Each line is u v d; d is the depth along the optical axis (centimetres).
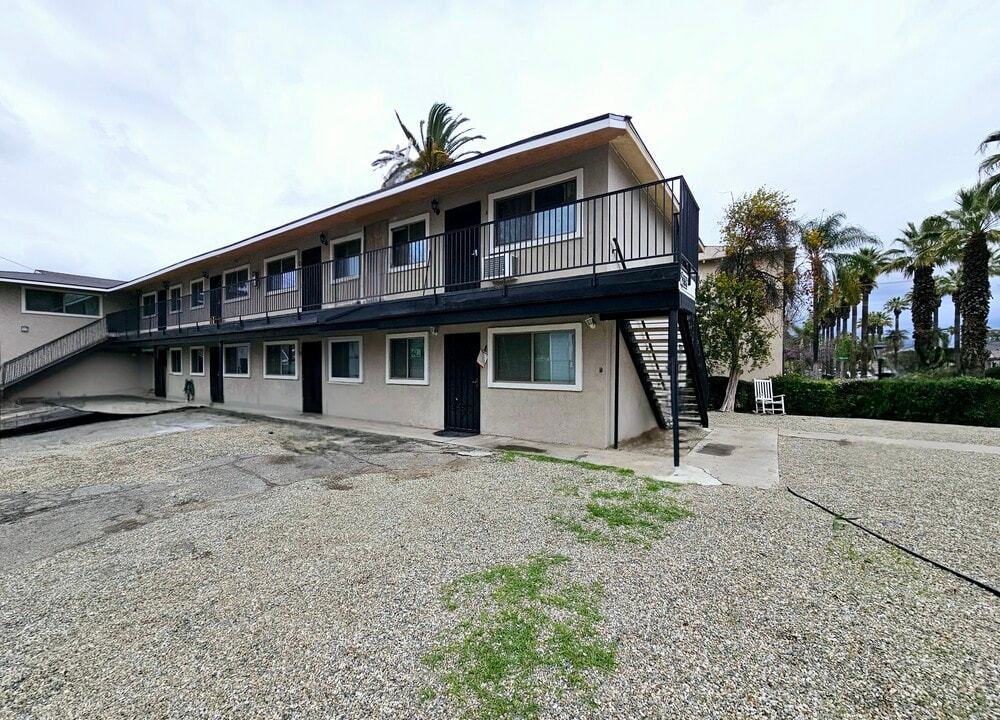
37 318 1900
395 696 205
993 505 457
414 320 912
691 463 652
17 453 853
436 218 985
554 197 803
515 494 509
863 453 733
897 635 244
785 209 1494
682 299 661
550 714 191
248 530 428
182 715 198
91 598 309
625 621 261
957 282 2473
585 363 771
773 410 1394
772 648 234
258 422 1145
